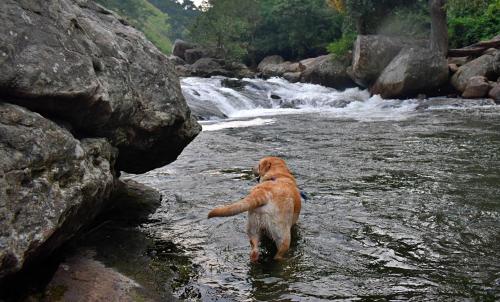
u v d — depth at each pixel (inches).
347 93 853.8
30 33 122.1
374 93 792.3
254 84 915.4
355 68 835.4
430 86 733.9
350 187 259.9
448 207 221.0
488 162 306.7
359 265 162.9
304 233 191.9
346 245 179.9
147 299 132.6
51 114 132.3
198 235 189.8
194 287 145.4
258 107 762.2
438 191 247.0
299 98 783.7
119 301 128.8
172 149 208.1
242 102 751.1
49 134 119.3
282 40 1438.2
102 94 139.2
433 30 806.5
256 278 153.2
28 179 109.3
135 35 194.7
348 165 314.0
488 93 657.6
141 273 149.8
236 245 180.2
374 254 171.6
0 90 114.3
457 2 734.5
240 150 376.8
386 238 186.2
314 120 565.0
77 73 131.6
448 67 737.0
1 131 107.4
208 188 261.1
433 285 147.5
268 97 820.6
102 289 133.3
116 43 170.6
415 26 954.7
